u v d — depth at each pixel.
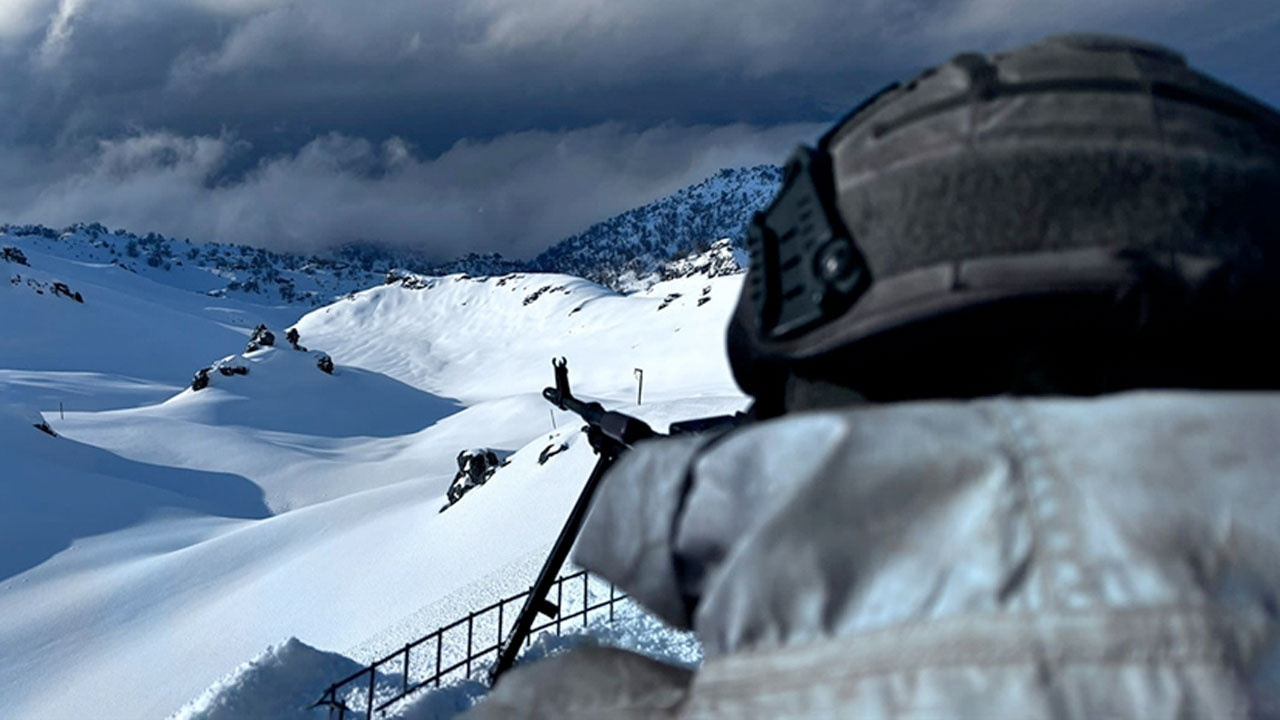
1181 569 0.72
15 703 40.22
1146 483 0.76
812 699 0.75
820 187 1.02
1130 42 1.03
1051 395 0.89
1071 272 0.85
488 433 117.19
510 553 35.12
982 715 0.71
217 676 37.62
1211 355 0.91
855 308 0.94
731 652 0.80
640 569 0.89
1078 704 0.70
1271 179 0.94
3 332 167.75
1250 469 0.76
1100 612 0.72
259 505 90.94
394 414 141.88
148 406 139.38
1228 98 1.00
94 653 44.06
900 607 0.76
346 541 48.00
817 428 0.84
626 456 0.97
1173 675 0.70
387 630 23.45
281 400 133.50
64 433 98.19
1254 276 0.88
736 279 176.12
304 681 10.18
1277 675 0.70
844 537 0.79
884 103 1.07
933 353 0.91
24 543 63.03
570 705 1.01
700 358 141.62
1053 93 0.95
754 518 0.82
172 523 72.81
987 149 0.93
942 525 0.78
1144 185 0.90
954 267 0.88
